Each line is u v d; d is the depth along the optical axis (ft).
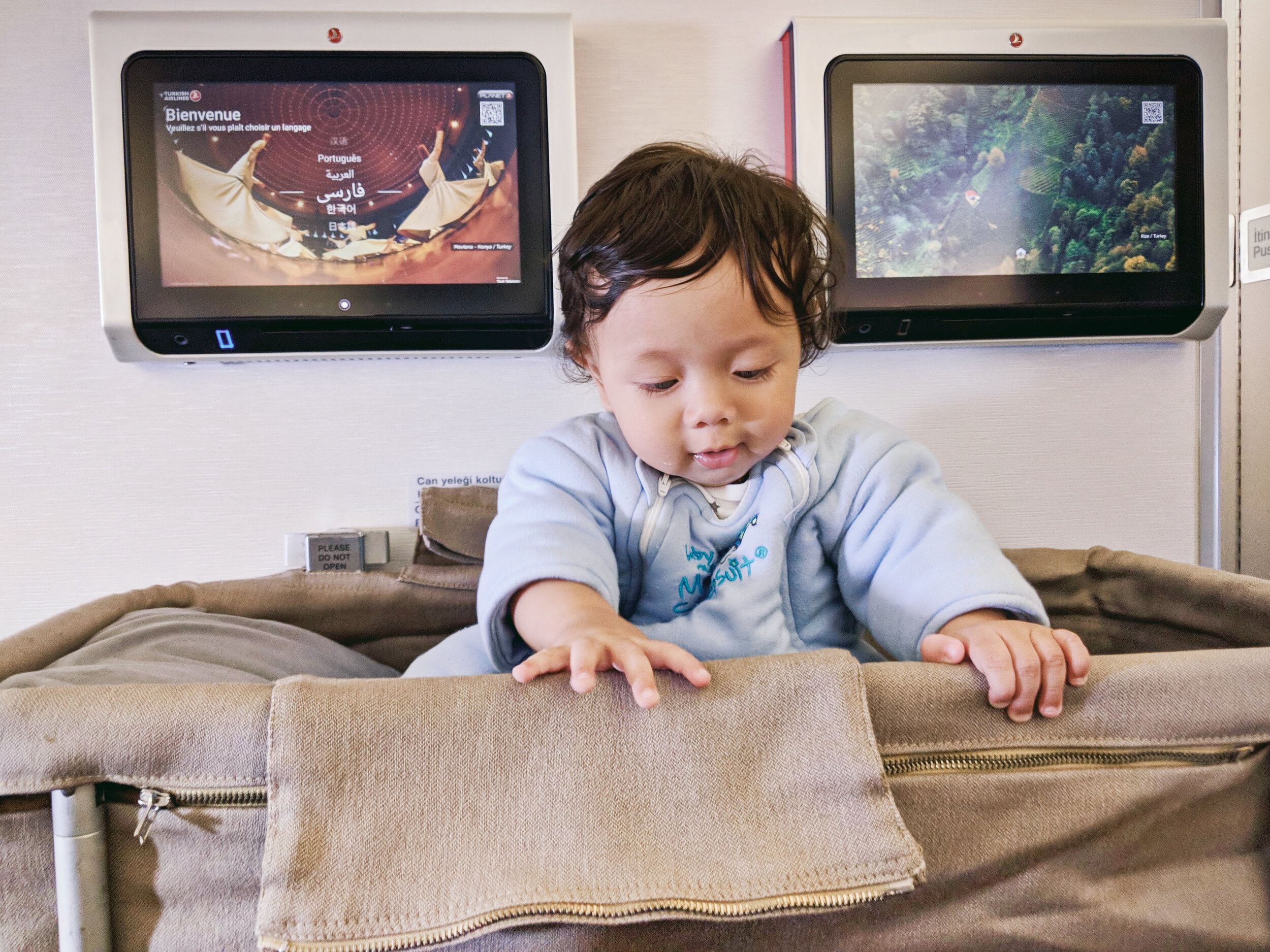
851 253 2.42
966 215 2.46
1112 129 2.49
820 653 1.18
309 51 2.26
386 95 2.30
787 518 1.81
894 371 2.66
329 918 1.03
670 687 1.13
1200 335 2.62
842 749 1.12
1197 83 2.50
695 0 2.54
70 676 1.43
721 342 1.48
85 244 2.42
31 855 1.11
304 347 2.37
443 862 1.06
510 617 1.58
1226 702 1.22
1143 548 2.78
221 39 2.23
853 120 2.40
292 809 1.05
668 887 1.07
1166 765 1.24
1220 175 2.53
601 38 2.52
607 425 1.91
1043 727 1.20
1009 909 1.24
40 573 2.47
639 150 1.94
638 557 1.82
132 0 2.38
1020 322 2.52
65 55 2.37
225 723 1.08
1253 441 2.72
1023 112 2.46
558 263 2.02
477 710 1.09
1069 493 2.74
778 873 1.08
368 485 2.54
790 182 1.93
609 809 1.09
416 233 2.33
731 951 1.19
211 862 1.12
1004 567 1.58
